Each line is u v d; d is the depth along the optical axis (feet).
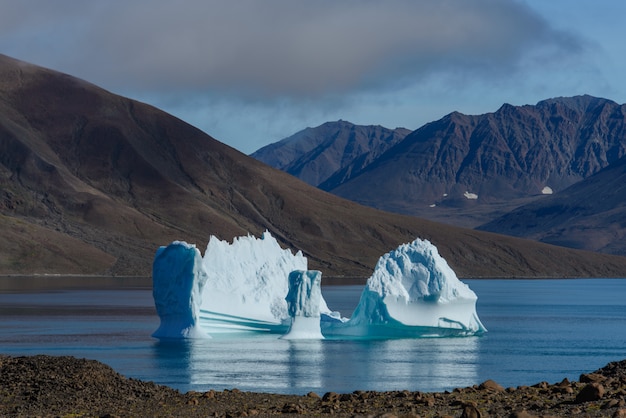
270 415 96.07
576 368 217.97
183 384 174.29
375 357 225.35
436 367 209.26
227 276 278.87
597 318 416.26
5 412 98.17
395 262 267.39
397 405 103.24
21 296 521.65
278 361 213.87
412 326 263.29
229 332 274.77
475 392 113.60
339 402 108.17
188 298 259.19
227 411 100.22
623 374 118.21
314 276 263.08
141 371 194.59
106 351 235.81
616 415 84.74
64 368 114.42
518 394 109.70
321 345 249.34
